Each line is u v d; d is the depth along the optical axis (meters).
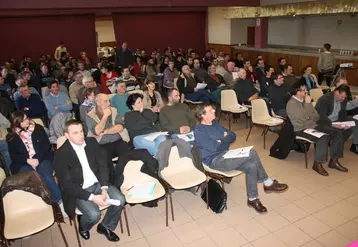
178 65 9.24
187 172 3.11
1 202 2.37
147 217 3.12
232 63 6.82
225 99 5.39
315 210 3.11
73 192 2.54
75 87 5.55
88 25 11.85
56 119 3.75
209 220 3.03
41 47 11.36
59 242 2.80
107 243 2.76
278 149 4.28
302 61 9.66
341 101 4.11
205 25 14.01
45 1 7.11
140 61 9.35
